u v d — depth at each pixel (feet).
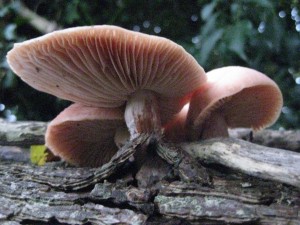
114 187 0.48
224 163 0.49
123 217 0.46
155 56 0.46
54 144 0.60
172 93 0.54
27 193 0.50
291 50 1.02
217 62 0.98
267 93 0.57
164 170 0.50
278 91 0.56
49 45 0.43
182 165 0.48
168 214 0.46
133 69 0.48
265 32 0.93
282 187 0.46
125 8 1.12
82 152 0.64
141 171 0.50
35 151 0.62
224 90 0.51
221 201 0.46
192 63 0.48
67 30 0.42
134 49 0.44
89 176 0.49
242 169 0.47
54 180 0.50
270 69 1.05
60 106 1.03
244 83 0.51
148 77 0.49
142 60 0.46
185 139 0.57
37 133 0.65
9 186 0.51
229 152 0.49
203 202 0.46
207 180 0.47
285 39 1.01
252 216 0.44
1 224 0.49
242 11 0.92
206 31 0.92
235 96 0.56
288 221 0.44
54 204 0.48
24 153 0.62
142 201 0.46
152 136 0.51
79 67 0.48
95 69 0.48
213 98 0.51
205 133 0.55
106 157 0.65
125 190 0.48
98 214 0.47
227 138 0.52
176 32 1.16
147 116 0.52
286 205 0.45
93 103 0.55
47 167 0.53
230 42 0.89
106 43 0.43
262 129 0.66
